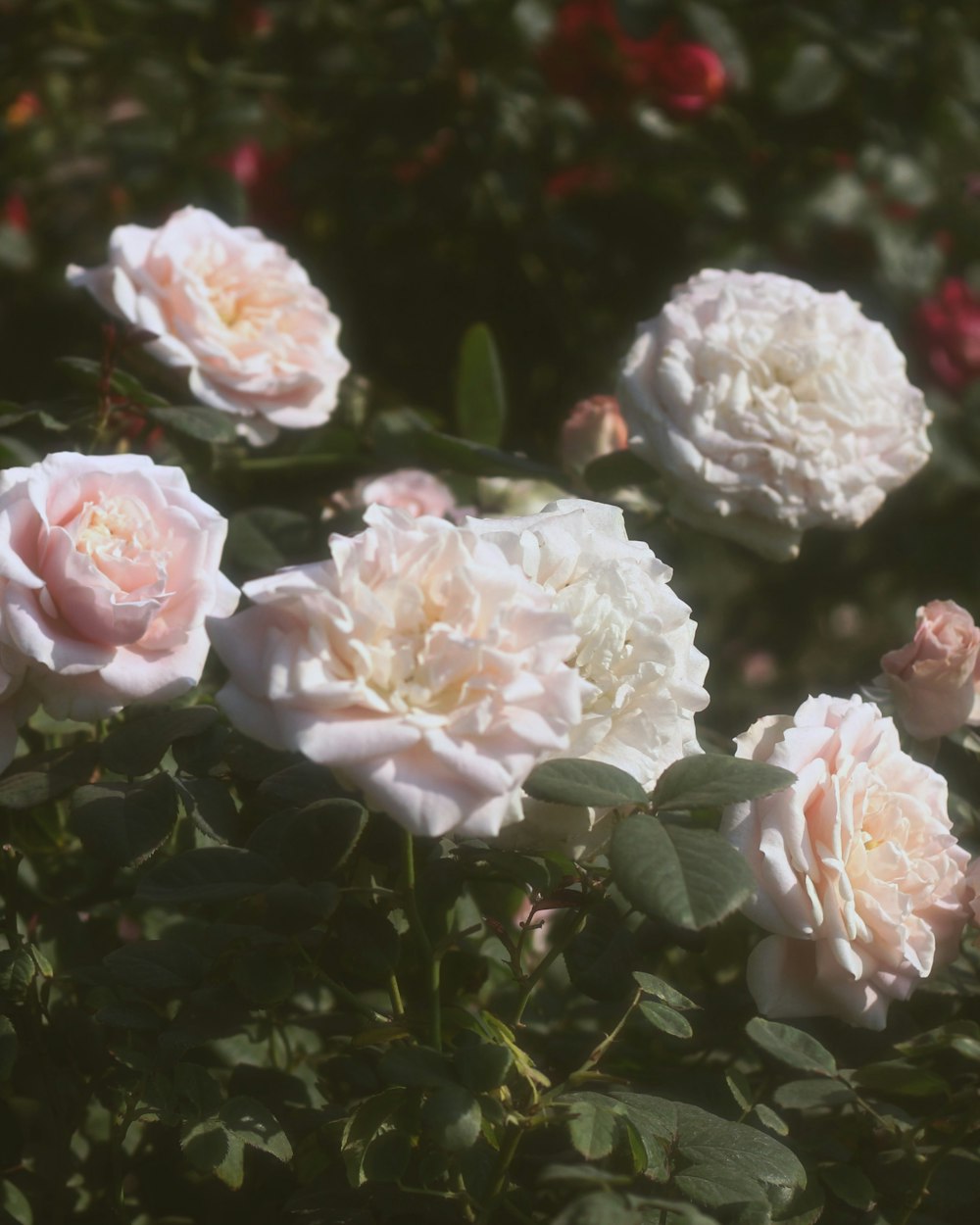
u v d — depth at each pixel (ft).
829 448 3.47
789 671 5.41
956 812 3.25
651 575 2.88
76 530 2.84
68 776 2.89
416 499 3.66
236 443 3.80
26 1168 3.13
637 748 2.79
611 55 4.81
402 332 5.01
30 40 5.16
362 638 2.62
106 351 3.39
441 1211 2.82
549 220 4.83
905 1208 2.90
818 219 4.78
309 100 5.03
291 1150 2.82
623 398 3.52
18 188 5.02
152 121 4.69
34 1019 3.01
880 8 4.85
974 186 5.03
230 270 3.63
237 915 3.00
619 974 2.90
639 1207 2.64
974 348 4.90
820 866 2.89
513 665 2.60
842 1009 2.90
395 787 2.57
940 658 3.19
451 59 4.86
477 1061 2.66
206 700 3.29
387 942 2.87
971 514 5.16
